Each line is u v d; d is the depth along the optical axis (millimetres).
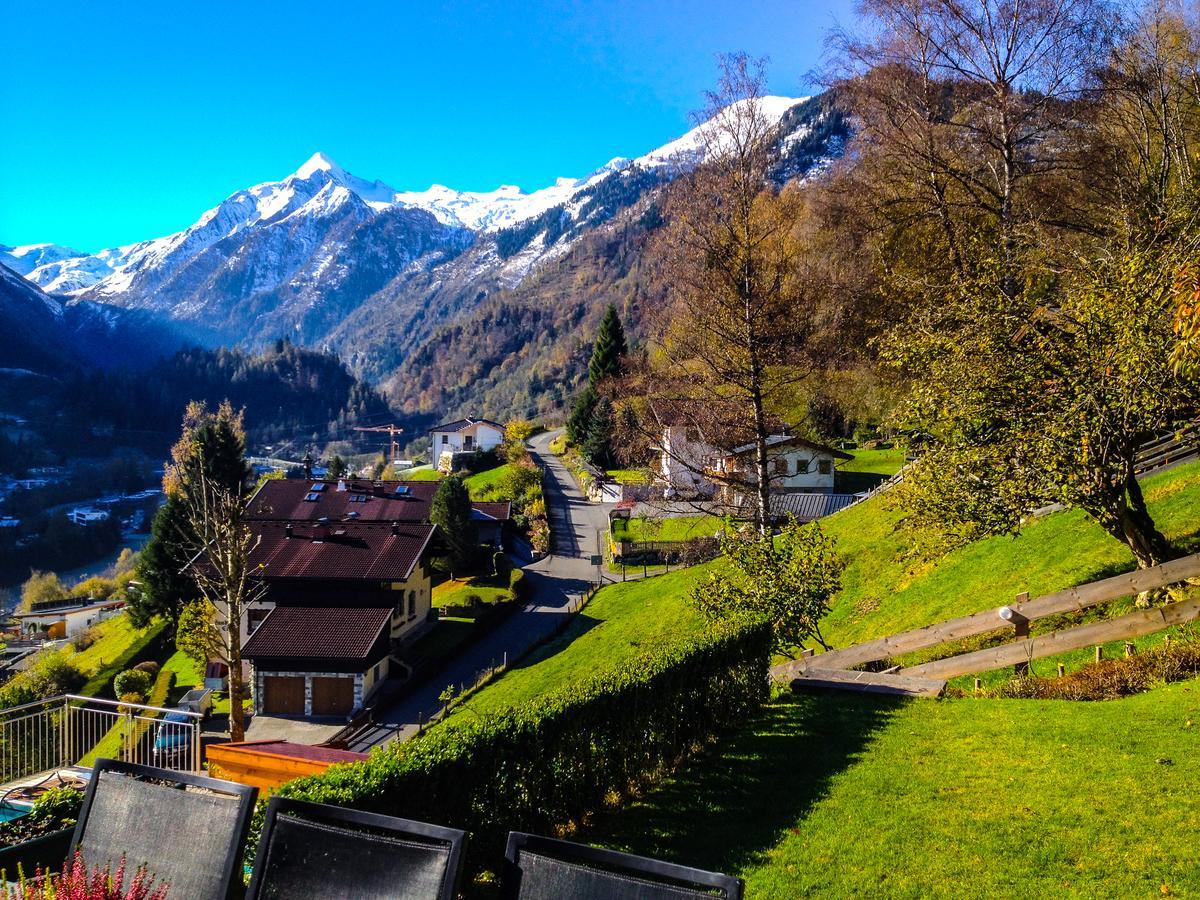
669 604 34438
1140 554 13758
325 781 7801
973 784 9492
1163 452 20422
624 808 10703
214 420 76250
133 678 42406
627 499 71812
